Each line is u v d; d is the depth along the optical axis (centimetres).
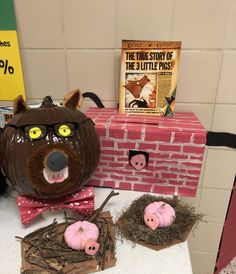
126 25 70
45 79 77
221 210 91
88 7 69
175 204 62
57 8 70
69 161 52
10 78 76
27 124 52
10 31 72
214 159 83
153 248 53
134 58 68
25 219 57
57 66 76
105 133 64
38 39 73
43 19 71
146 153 65
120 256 51
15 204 65
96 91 78
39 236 54
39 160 50
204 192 89
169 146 63
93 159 57
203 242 98
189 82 75
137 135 63
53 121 53
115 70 75
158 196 66
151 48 68
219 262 102
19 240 54
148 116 72
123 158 66
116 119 69
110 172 68
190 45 71
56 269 47
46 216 61
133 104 72
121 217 59
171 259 51
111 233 54
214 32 69
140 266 49
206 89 75
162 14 69
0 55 74
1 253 52
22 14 71
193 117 73
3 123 71
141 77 70
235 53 71
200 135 60
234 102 76
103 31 71
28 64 76
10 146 52
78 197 60
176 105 78
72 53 74
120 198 67
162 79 70
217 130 80
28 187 53
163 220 55
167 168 65
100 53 74
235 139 80
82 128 55
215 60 72
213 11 67
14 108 56
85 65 75
